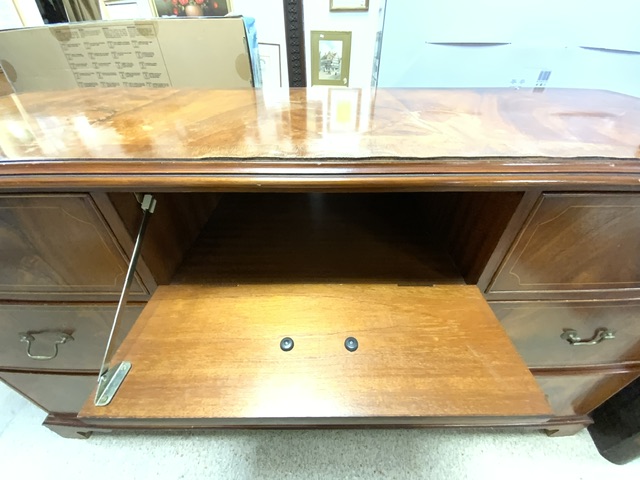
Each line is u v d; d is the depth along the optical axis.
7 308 0.58
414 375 0.41
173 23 0.77
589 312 0.59
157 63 0.82
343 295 0.52
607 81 0.83
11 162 0.41
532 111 0.62
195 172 0.40
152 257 0.52
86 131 0.51
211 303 0.51
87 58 0.82
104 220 0.45
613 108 0.64
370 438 0.91
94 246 0.48
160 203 0.53
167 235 0.56
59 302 0.57
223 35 0.78
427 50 0.85
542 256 0.50
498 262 0.51
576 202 0.43
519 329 0.62
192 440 0.91
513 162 0.42
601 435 0.88
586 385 0.76
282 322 0.48
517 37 0.81
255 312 0.49
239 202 0.81
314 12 1.01
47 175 0.40
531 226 0.46
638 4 0.73
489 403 0.38
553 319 0.60
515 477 0.84
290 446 0.90
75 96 0.72
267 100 0.69
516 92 0.77
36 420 0.95
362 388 0.40
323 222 0.74
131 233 0.47
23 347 0.66
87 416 0.37
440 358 0.43
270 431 0.92
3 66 0.82
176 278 0.57
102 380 0.40
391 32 0.84
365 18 1.00
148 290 0.55
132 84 0.86
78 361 0.68
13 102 0.68
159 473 0.84
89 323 0.60
